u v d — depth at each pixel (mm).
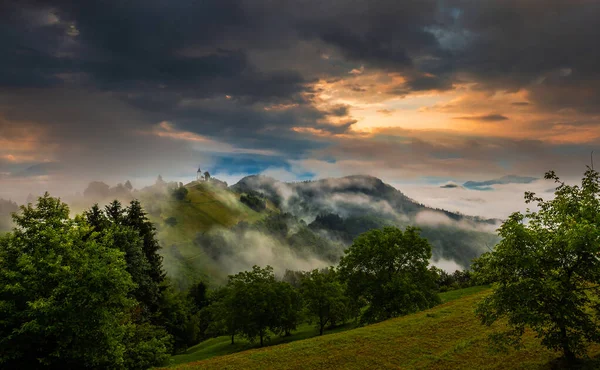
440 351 29297
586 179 20000
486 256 20594
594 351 21766
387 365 28141
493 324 33406
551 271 18750
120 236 43125
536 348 25156
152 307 55750
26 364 25859
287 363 30766
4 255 26812
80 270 26203
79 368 27672
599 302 19766
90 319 25250
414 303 47969
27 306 24797
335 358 30750
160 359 37125
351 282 53781
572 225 17453
